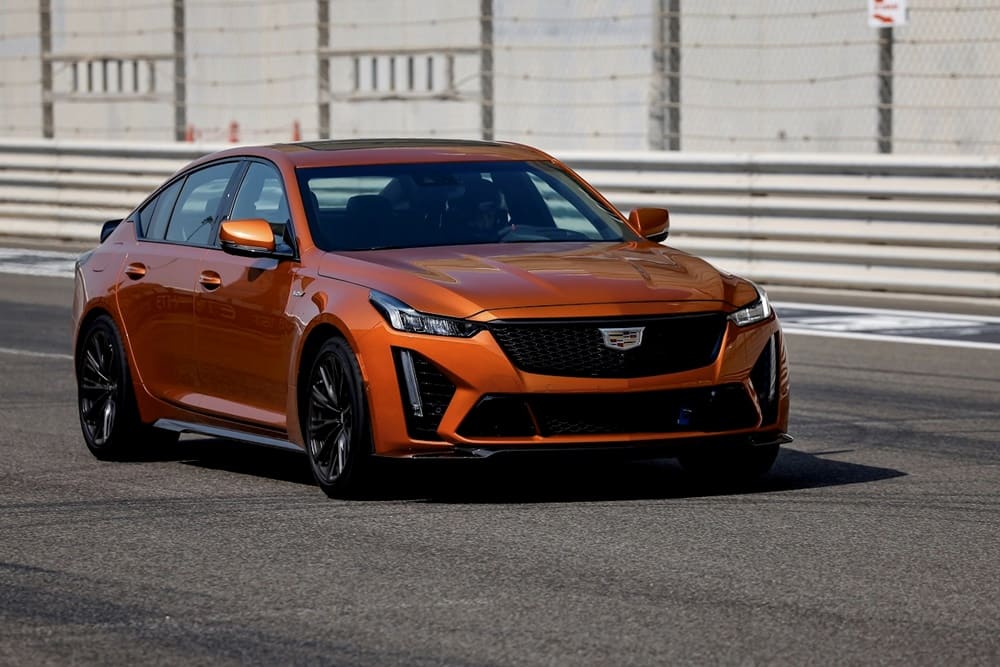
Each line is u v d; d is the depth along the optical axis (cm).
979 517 2014
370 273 2172
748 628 1506
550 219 2403
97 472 2458
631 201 4959
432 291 2095
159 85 6222
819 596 1623
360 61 5444
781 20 4903
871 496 2158
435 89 5181
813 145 4916
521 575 1723
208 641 1494
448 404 2055
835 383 3247
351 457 2127
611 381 2047
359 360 2108
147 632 1528
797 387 3203
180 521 2048
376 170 2431
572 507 2089
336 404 2167
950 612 1559
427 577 1722
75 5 6544
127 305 2586
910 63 4738
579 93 5128
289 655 1443
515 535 1922
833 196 4612
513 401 2038
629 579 1702
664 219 2458
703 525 1969
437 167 2458
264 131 5991
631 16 4941
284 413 2278
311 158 2453
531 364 2044
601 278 2133
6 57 6562
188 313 2462
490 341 2041
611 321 2059
